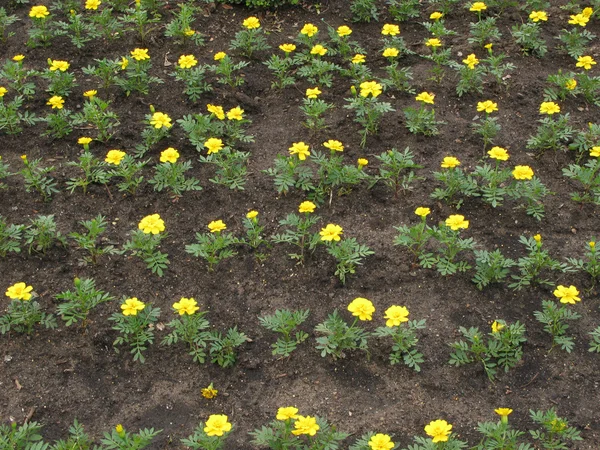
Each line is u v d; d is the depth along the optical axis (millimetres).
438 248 851
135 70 976
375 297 823
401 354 787
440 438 703
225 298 821
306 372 779
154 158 924
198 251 823
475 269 839
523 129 961
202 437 716
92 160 911
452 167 876
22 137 941
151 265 824
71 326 799
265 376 777
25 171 876
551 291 827
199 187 886
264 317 809
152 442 740
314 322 807
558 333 794
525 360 786
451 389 770
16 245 838
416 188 901
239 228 868
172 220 874
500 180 876
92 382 772
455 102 987
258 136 949
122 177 905
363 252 829
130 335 794
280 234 862
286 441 713
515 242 863
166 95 986
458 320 809
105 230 862
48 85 989
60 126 932
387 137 947
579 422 752
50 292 820
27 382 770
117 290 824
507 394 768
